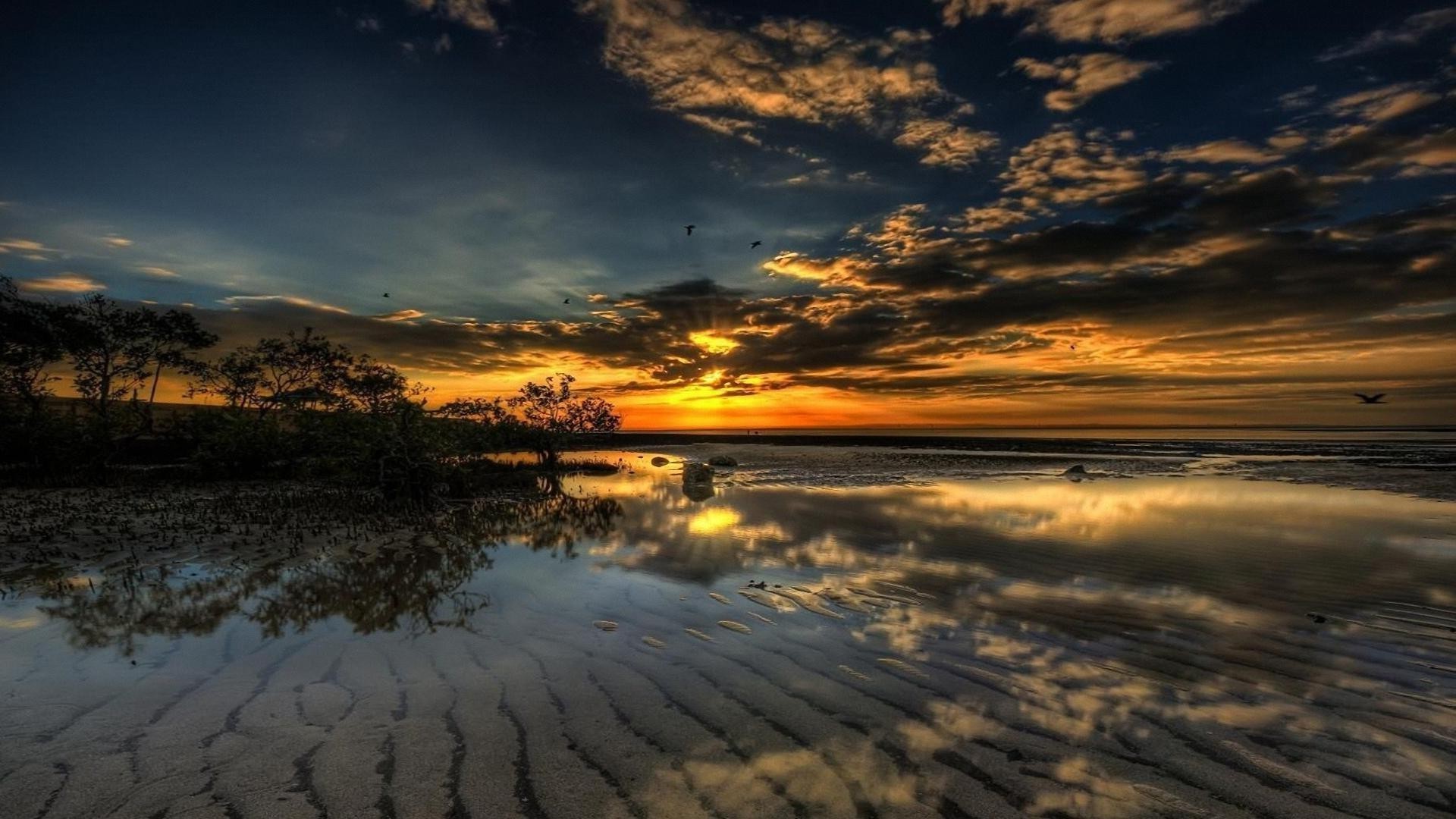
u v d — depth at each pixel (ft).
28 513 41.57
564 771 11.64
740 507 47.85
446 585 25.36
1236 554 30.78
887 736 13.11
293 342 89.61
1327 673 16.48
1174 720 13.89
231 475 65.51
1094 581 25.95
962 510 46.11
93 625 19.90
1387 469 81.51
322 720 13.57
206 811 10.30
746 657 17.66
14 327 65.46
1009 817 10.43
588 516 43.78
